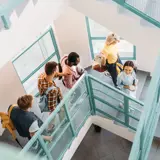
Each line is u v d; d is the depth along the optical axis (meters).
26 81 5.23
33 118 3.25
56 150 3.94
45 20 3.53
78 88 3.92
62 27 5.45
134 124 4.70
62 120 3.76
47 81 3.71
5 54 3.09
